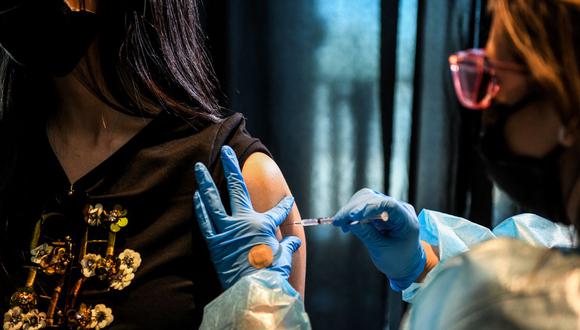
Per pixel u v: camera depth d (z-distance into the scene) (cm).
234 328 112
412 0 218
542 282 90
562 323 88
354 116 219
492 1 100
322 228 222
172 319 118
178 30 126
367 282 222
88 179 123
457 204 212
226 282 119
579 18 93
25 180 125
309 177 220
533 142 99
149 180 121
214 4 214
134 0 122
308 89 219
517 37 96
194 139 123
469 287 92
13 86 126
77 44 122
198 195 121
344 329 222
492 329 89
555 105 93
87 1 120
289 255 123
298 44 218
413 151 213
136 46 123
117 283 118
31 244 122
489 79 101
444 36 209
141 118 124
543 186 102
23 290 120
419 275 134
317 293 223
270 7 216
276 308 112
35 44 122
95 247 121
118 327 118
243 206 121
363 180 220
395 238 131
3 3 119
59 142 126
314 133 219
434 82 210
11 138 126
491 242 96
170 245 120
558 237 135
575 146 96
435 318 93
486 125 103
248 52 216
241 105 216
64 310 119
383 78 217
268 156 128
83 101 125
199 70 128
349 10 218
